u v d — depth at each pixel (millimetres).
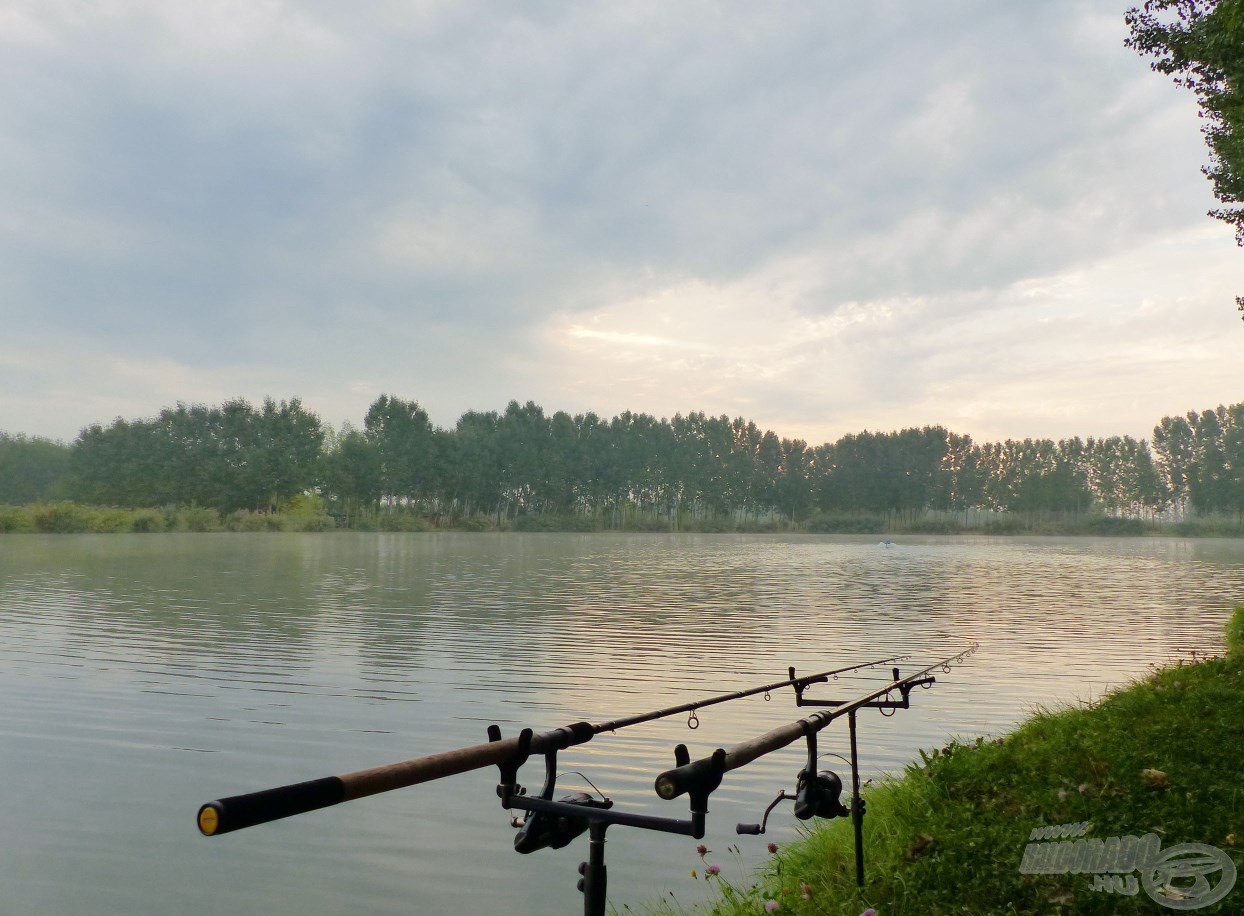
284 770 9453
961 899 4723
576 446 133125
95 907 6414
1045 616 24094
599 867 2883
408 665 15469
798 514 154750
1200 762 6477
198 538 75375
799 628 20984
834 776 4242
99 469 101188
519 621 22016
